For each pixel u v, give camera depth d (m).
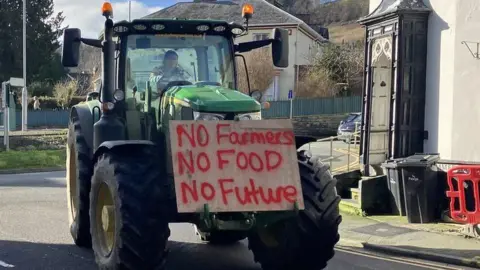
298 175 6.35
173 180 6.34
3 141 27.98
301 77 47.72
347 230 10.11
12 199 13.38
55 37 60.31
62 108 47.12
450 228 10.12
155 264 6.03
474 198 9.66
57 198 13.59
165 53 7.53
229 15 51.31
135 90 7.42
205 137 6.23
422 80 11.82
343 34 79.12
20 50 58.47
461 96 10.98
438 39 11.50
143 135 7.27
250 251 8.68
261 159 6.29
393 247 8.80
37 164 22.11
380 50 12.58
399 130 11.80
